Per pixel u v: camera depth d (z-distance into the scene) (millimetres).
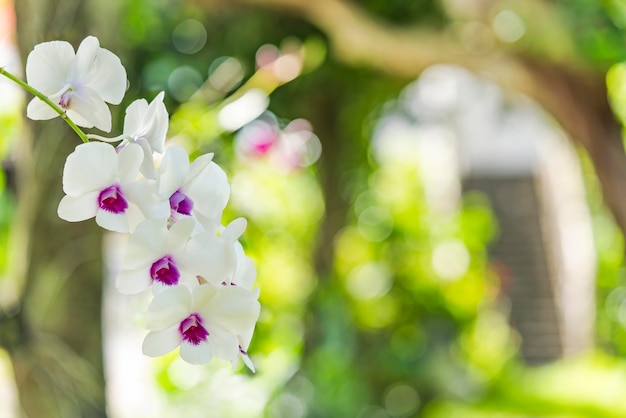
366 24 3439
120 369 3334
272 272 3922
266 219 3934
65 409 1688
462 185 9734
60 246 1677
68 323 1695
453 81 5242
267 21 3500
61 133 1609
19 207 1692
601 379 6242
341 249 5133
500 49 3449
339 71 3943
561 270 8352
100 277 1741
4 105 2133
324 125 4336
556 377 6582
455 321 5508
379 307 5219
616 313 7098
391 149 5918
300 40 3607
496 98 5031
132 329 2494
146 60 3174
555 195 8023
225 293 829
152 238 815
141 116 861
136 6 3018
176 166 838
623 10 3240
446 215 6023
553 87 3457
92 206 831
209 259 830
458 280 5555
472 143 9711
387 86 4285
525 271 9062
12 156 2221
